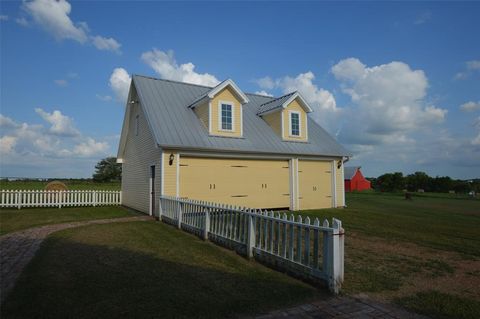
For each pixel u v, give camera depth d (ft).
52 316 13.60
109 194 68.54
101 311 14.10
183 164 48.60
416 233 35.27
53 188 79.51
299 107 63.10
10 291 16.40
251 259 23.29
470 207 72.95
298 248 19.56
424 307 15.20
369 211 58.70
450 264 23.03
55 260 22.43
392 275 20.20
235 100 55.36
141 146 56.65
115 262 22.07
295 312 14.42
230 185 52.70
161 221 42.80
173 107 55.16
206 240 30.12
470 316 14.28
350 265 22.39
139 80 57.98
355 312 14.57
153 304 14.90
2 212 53.57
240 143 53.98
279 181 58.18
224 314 14.01
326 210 59.26
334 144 67.56
